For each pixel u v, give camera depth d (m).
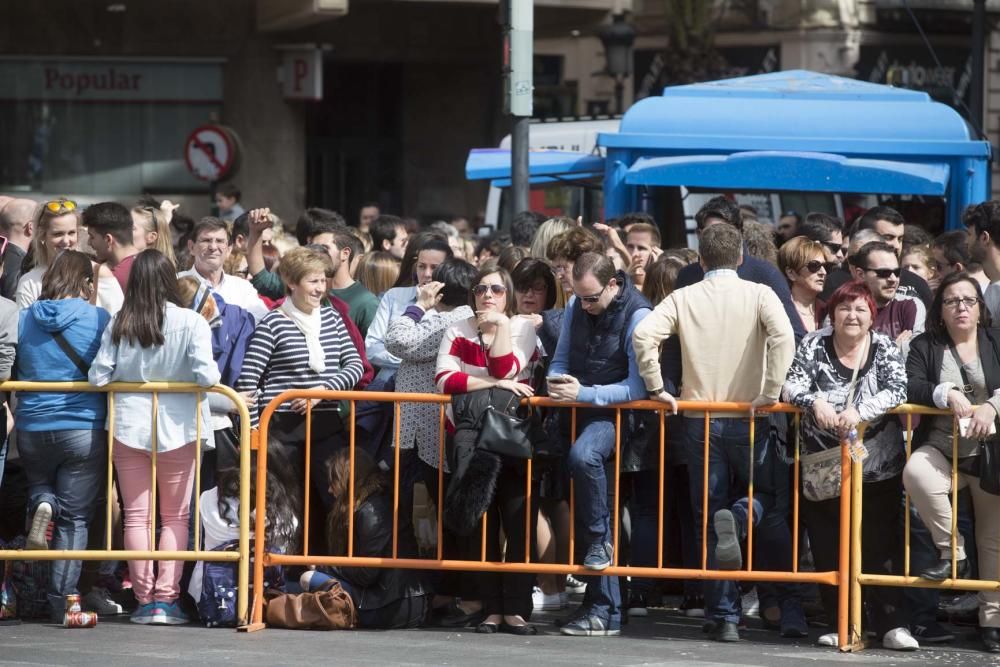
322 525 21.59
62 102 62.16
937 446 19.59
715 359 19.75
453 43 67.31
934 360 19.58
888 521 20.08
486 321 20.06
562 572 20.08
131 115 62.44
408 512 20.89
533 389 20.81
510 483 20.17
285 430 21.42
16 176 62.31
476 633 20.41
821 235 25.12
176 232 33.81
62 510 20.36
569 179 43.00
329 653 18.77
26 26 61.59
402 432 20.92
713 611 20.12
